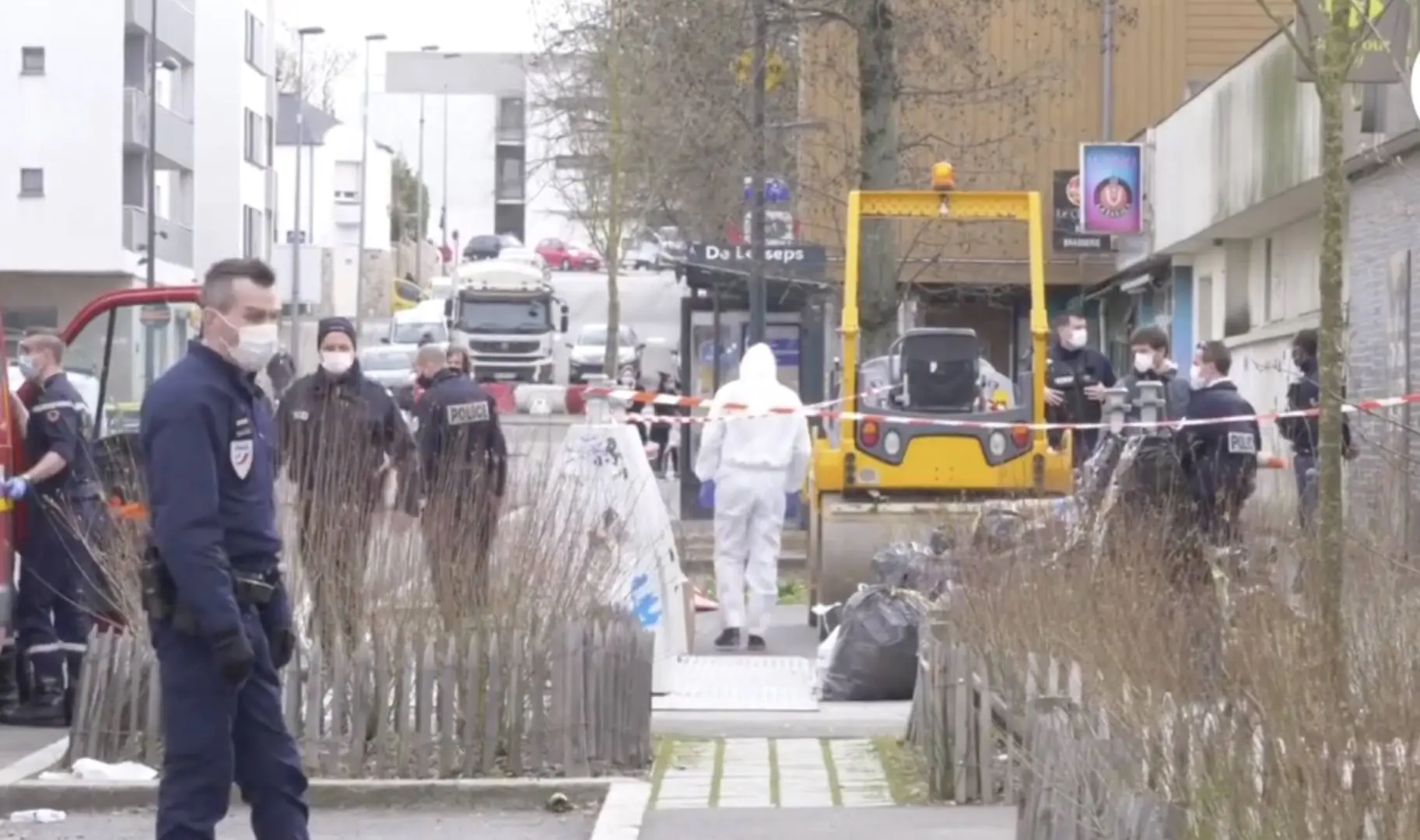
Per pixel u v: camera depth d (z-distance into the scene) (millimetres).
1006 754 24766
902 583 34656
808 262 65812
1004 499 40688
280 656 19828
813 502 44969
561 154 107062
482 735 26438
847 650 32906
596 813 25531
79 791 25578
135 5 143250
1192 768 15594
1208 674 17469
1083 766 16672
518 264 170625
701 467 40938
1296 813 14320
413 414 41781
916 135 70688
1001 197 45906
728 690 34125
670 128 75812
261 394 19766
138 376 48156
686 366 70312
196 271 174250
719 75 68312
